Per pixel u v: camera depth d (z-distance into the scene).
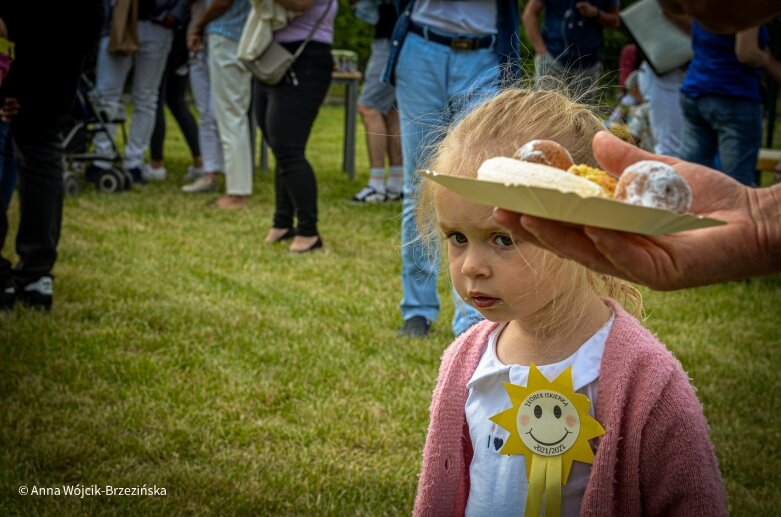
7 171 4.31
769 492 2.66
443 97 3.62
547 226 0.95
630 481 1.38
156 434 2.88
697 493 1.35
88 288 4.39
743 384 3.58
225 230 6.05
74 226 5.90
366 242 5.90
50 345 3.56
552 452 1.42
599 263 0.99
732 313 4.65
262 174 8.60
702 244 1.01
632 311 1.69
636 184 0.91
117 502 2.46
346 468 2.71
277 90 5.27
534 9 6.90
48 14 3.49
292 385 3.34
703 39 5.11
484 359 1.54
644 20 6.21
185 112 7.95
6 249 5.06
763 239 1.00
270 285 4.72
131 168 7.75
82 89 7.10
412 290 3.95
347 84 8.52
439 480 1.53
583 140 1.48
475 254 1.37
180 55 7.70
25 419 2.90
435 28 3.56
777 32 6.53
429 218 1.65
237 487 2.56
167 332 3.86
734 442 3.01
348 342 3.86
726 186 1.05
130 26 7.18
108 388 3.22
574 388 1.42
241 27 6.46
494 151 1.48
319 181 8.48
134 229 5.93
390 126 7.45
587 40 6.82
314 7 5.12
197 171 8.05
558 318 1.45
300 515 2.45
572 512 1.42
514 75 2.75
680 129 6.40
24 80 3.61
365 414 3.09
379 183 7.48
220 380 3.36
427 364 3.64
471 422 1.53
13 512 2.37
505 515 1.46
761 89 5.15
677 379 1.39
